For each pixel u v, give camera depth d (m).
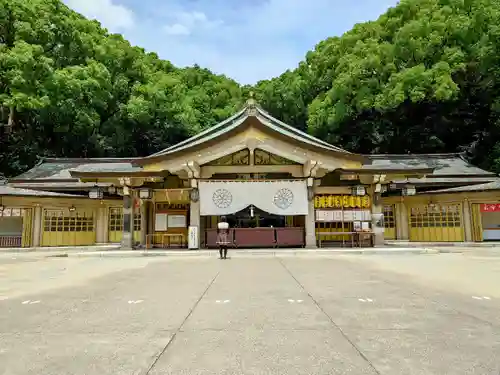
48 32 27.62
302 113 39.56
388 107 27.45
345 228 20.92
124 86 33.12
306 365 3.29
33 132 30.80
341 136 35.12
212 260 13.56
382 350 3.66
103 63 32.72
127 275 9.45
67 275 9.59
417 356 3.49
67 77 26.97
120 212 25.86
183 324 4.66
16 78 24.03
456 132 32.50
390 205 26.70
